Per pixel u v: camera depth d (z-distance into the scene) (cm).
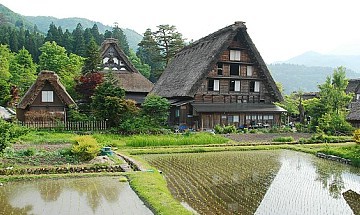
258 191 1234
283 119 4478
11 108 4284
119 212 947
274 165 1792
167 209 942
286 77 15875
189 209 1006
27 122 2931
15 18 15012
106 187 1218
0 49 5612
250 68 3922
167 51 5941
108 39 4862
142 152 2155
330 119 3250
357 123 3400
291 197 1157
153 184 1230
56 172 1443
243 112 3622
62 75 4900
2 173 1389
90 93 3781
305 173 1587
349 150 2014
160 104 3064
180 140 2545
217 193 1199
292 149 2433
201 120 3478
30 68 5634
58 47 5678
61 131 2786
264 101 3972
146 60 8038
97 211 955
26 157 1662
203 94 3706
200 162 1870
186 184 1335
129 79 4728
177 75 4153
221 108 3566
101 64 4628
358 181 1428
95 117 2955
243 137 2961
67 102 3278
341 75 3975
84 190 1176
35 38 7912
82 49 6975
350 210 1021
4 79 4716
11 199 1066
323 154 2086
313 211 1005
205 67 3556
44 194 1124
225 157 2059
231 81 3847
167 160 1930
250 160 1952
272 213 980
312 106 3791
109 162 1648
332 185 1349
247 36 3747
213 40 3922
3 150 1555
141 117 2945
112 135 2667
